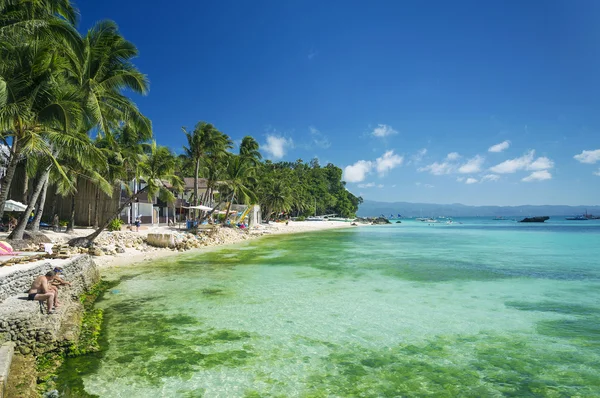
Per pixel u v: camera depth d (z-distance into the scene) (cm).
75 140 1644
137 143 3297
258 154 5741
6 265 1201
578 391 696
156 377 735
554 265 2262
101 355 836
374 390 697
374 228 8512
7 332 774
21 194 3080
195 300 1342
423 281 1728
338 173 14375
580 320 1126
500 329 1045
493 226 9669
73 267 1329
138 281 1673
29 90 1448
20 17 1550
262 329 1034
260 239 4444
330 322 1102
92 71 1970
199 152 4238
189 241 3148
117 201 3428
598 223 11719
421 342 945
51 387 681
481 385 719
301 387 706
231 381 725
